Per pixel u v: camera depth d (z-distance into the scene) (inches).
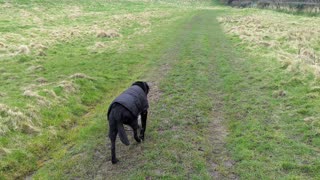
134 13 1797.5
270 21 1366.9
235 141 352.5
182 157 325.7
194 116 428.1
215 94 519.2
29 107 414.6
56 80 566.3
